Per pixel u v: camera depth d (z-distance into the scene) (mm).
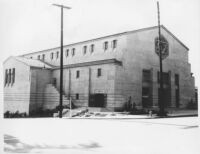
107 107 38875
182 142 12930
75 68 44562
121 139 14000
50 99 45219
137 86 41594
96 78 41031
